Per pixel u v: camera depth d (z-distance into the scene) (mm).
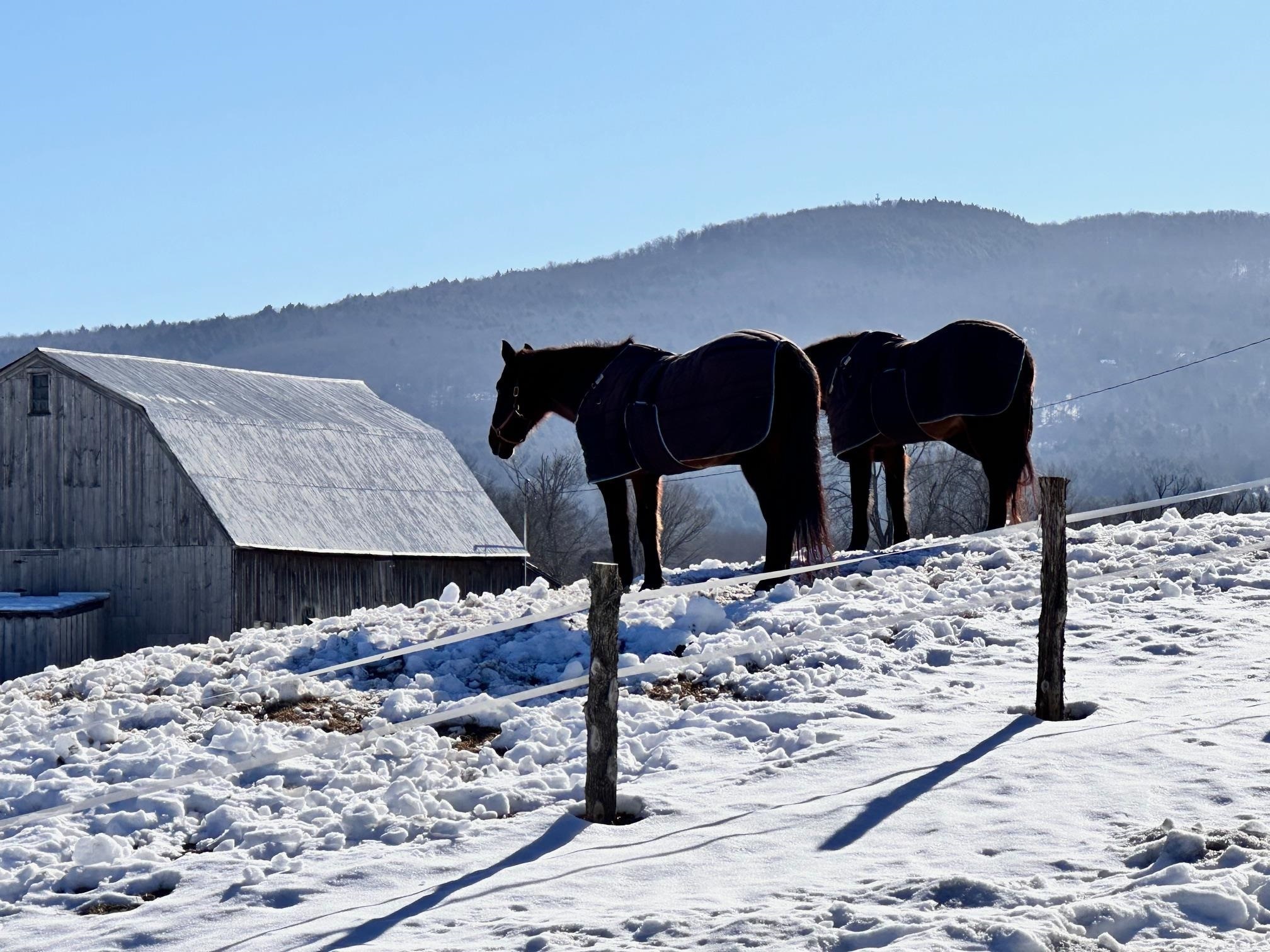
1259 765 7660
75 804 8438
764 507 13773
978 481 50438
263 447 37750
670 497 66125
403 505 39688
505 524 41812
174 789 9266
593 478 14789
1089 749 8203
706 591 14250
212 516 33781
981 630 11672
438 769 9375
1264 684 9484
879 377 16859
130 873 7895
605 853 7336
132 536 34906
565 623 13359
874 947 5762
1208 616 11664
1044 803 7391
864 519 17625
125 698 12344
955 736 8781
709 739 9391
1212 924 5715
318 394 45094
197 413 37094
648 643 12328
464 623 13812
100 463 35406
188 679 12930
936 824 7250
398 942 6383
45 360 36031
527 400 16156
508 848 7641
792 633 12133
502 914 6594
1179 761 7836
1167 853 6500
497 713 10680
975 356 16000
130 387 36812
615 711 8070
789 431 13508
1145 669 10266
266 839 8164
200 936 6840
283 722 11172
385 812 8469
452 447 44531
